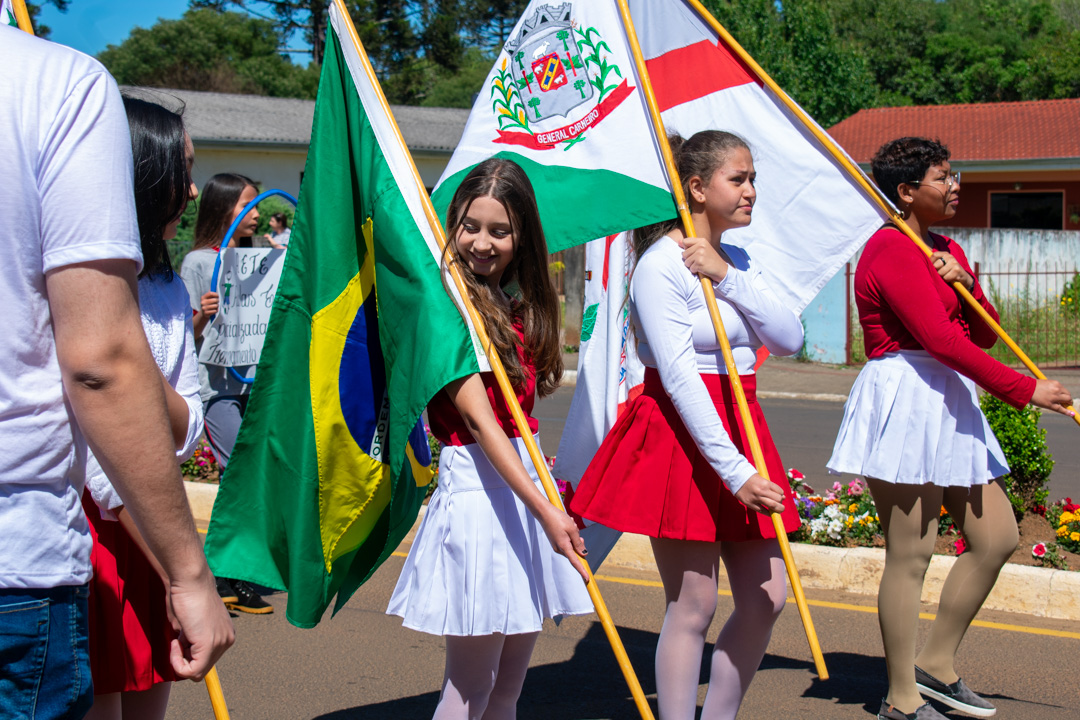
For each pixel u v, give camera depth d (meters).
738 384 2.85
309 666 4.17
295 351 2.85
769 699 3.79
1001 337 3.55
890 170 3.54
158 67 48.59
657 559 3.04
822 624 4.63
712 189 2.99
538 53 3.47
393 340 2.67
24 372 1.59
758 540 2.94
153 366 1.62
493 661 2.67
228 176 5.29
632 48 3.20
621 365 3.74
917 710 3.47
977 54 41.88
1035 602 4.75
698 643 2.95
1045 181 24.44
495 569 2.62
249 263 5.22
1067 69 39.56
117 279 1.59
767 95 3.64
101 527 2.24
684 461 2.90
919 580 3.49
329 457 2.82
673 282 2.88
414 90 53.03
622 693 3.93
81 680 1.69
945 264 3.44
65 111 1.59
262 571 2.79
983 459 3.42
